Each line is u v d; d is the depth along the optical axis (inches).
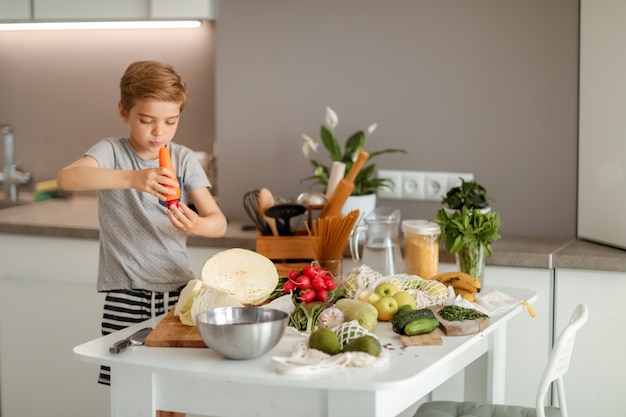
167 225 99.6
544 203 121.8
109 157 97.9
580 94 116.9
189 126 145.9
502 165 123.0
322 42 128.5
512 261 110.6
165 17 131.6
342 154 129.5
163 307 100.6
